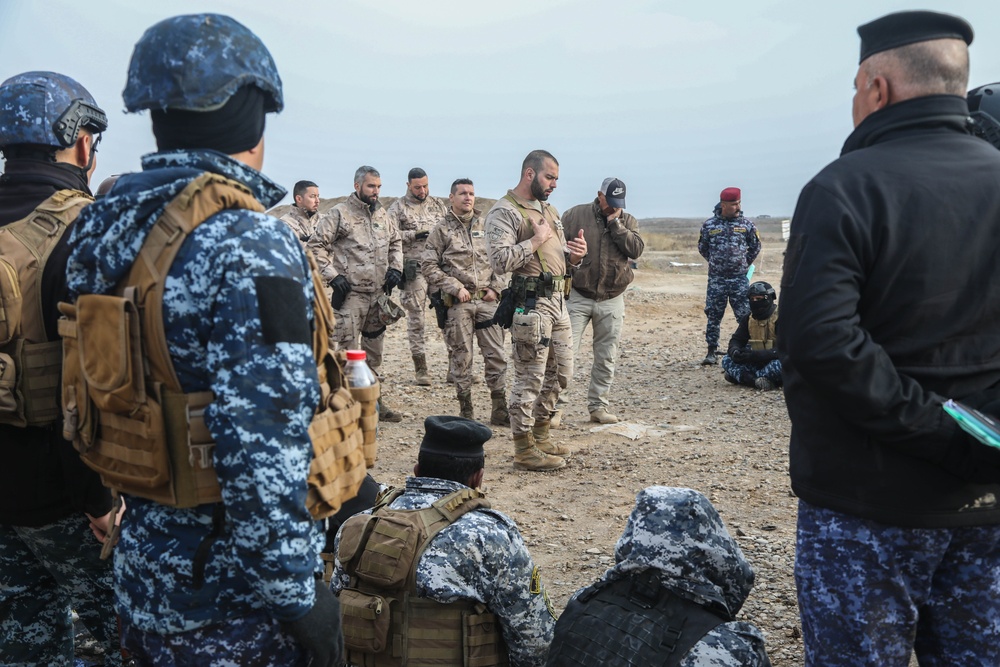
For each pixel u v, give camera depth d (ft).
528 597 8.62
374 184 26.99
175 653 5.87
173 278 5.53
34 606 8.80
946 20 6.53
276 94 6.35
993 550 6.59
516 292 20.49
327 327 6.15
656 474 20.49
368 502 10.59
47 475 8.11
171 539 5.80
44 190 8.50
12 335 7.81
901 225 6.21
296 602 5.56
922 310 6.30
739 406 27.66
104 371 5.67
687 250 114.11
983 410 6.16
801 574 6.86
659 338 42.06
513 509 18.25
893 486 6.32
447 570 8.30
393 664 8.39
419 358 31.22
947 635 6.75
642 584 8.04
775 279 63.26
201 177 5.66
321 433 5.96
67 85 8.82
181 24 6.00
